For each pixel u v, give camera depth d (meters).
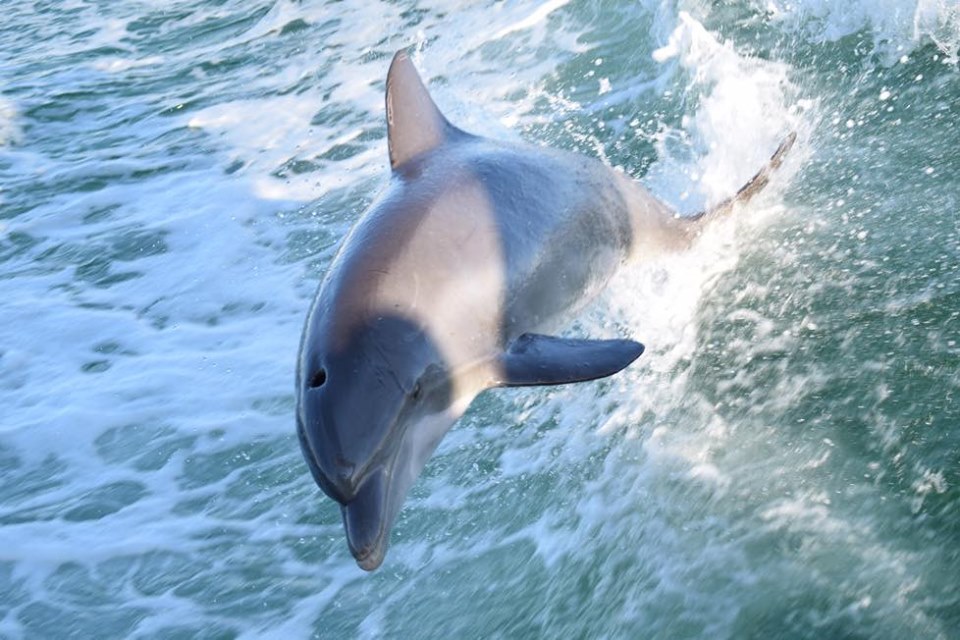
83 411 7.03
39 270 8.86
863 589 4.32
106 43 13.34
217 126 10.54
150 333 7.75
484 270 4.63
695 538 4.80
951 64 7.38
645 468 5.25
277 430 6.50
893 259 5.86
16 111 11.74
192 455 6.46
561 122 8.41
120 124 11.13
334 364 4.11
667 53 8.75
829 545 4.54
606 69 8.97
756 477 4.97
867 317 5.57
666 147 7.68
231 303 7.84
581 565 4.93
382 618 5.08
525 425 5.81
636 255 5.80
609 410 5.68
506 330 4.69
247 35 12.49
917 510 4.55
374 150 9.28
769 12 8.59
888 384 5.16
